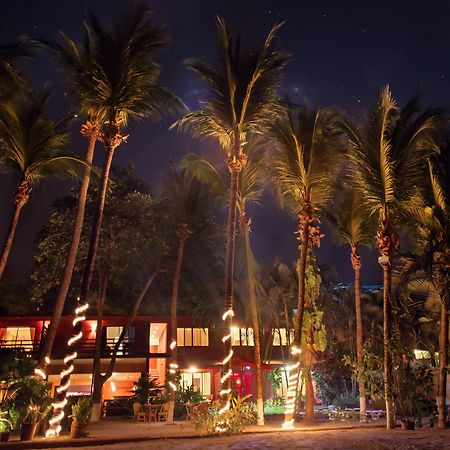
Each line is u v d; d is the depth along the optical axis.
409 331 24.44
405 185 15.77
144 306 30.53
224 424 14.63
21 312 29.48
